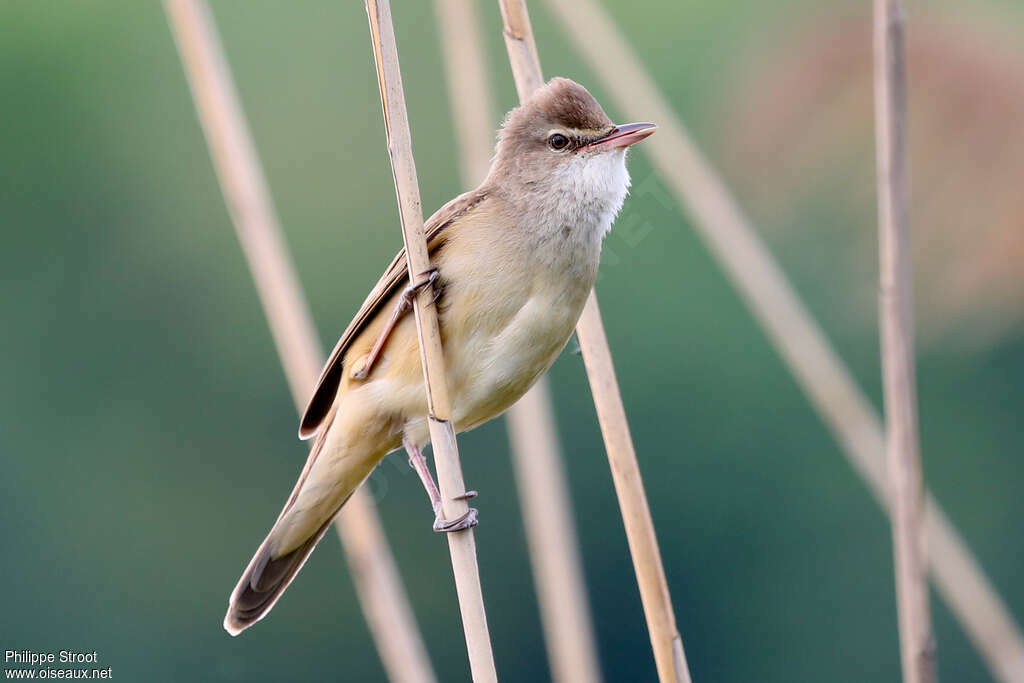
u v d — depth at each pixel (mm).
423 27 14305
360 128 14438
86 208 14125
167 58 14227
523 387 6172
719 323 13820
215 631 14438
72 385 13992
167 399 14156
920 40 6637
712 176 6918
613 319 13969
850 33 8180
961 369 14844
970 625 6445
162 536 14219
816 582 14734
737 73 11391
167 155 14250
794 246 10898
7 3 13992
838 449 14125
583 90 6492
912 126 6625
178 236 14242
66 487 13961
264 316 14320
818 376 6789
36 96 14016
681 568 14867
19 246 14023
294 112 14359
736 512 14484
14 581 13883
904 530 5855
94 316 14023
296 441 14438
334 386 6430
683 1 13484
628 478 5625
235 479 14352
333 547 15078
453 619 14891
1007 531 15047
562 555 7062
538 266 6059
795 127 9016
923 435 15195
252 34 14258
